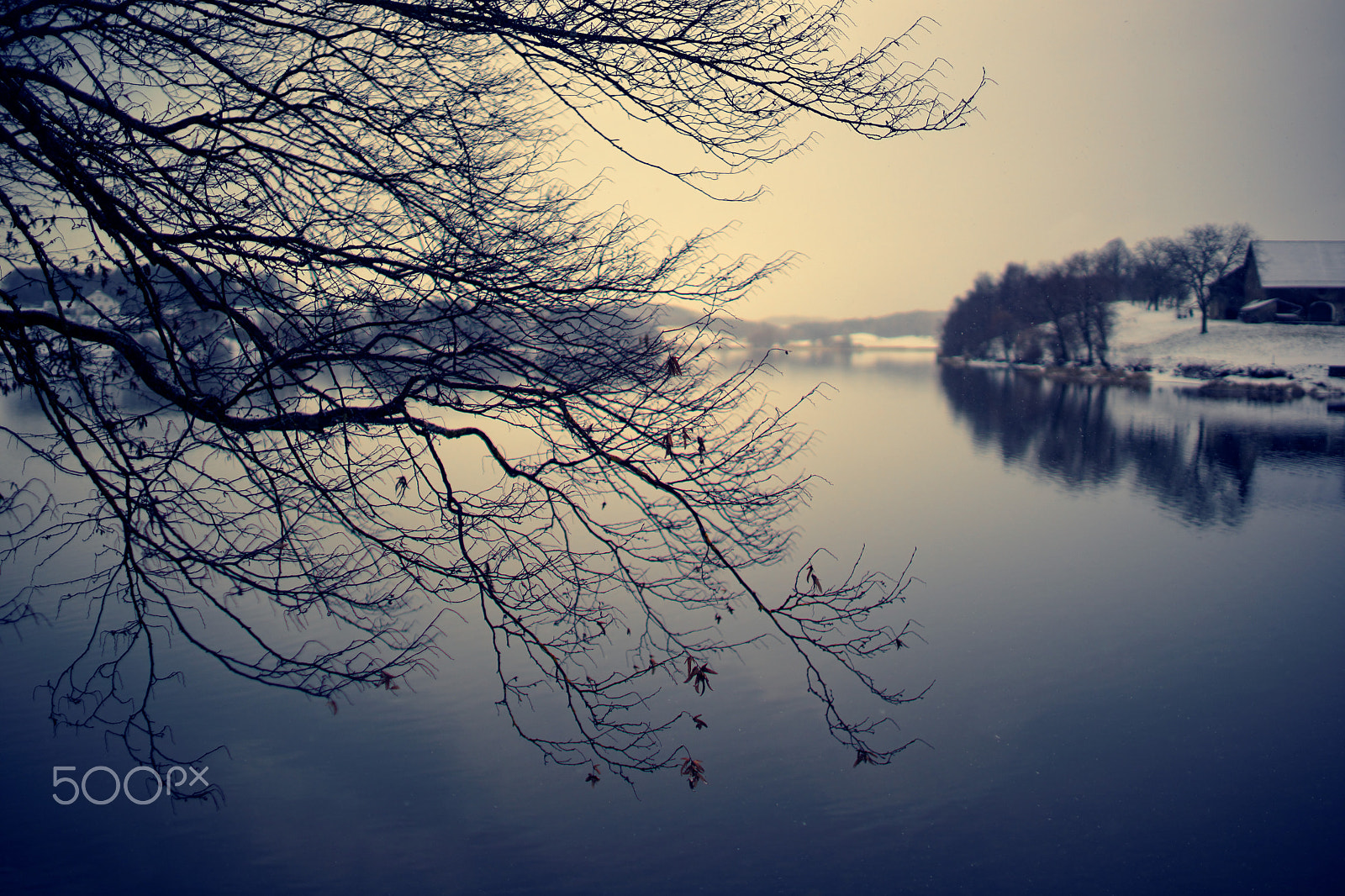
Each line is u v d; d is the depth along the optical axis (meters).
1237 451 31.77
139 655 12.45
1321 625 14.09
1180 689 11.94
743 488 4.41
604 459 4.25
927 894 8.27
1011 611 14.62
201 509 4.70
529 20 4.10
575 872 8.50
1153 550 18.53
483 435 4.24
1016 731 10.92
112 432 4.21
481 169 4.35
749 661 12.43
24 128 4.08
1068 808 9.45
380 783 9.81
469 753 10.41
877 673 12.32
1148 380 64.75
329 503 4.37
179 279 4.01
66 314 4.49
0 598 13.54
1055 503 22.91
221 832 9.05
